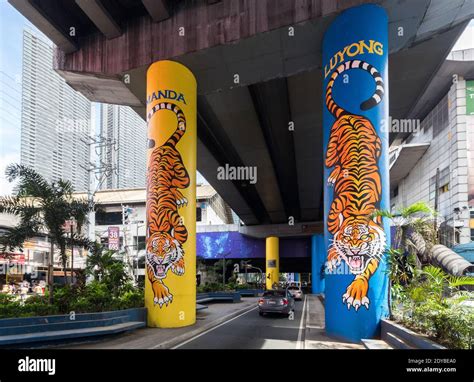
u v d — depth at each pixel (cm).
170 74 1541
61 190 1387
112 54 1681
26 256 3753
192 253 1499
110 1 1569
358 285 1109
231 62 1592
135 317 1329
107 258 1600
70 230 1428
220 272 5912
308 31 1405
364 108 1185
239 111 2178
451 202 3344
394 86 1909
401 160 4331
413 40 1493
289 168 3356
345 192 1177
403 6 1284
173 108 1523
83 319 1098
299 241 5659
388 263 1088
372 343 980
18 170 1338
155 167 1484
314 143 2647
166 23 1599
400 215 1127
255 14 1451
